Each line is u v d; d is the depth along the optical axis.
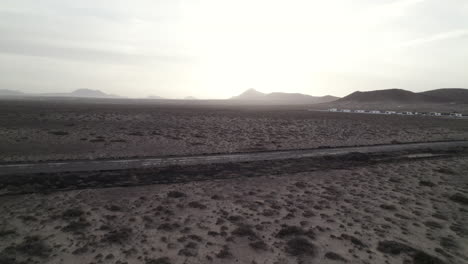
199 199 12.54
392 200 13.14
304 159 21.48
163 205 11.70
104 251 8.09
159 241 8.75
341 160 21.48
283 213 11.28
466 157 23.27
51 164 17.45
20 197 12.07
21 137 24.59
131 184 14.33
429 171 18.61
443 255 8.37
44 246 8.24
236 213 11.14
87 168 16.92
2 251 7.91
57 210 10.89
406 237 9.49
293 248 8.49
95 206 11.39
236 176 16.41
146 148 23.31
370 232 9.80
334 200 12.92
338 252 8.38
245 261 7.78
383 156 23.28
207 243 8.68
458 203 12.95
